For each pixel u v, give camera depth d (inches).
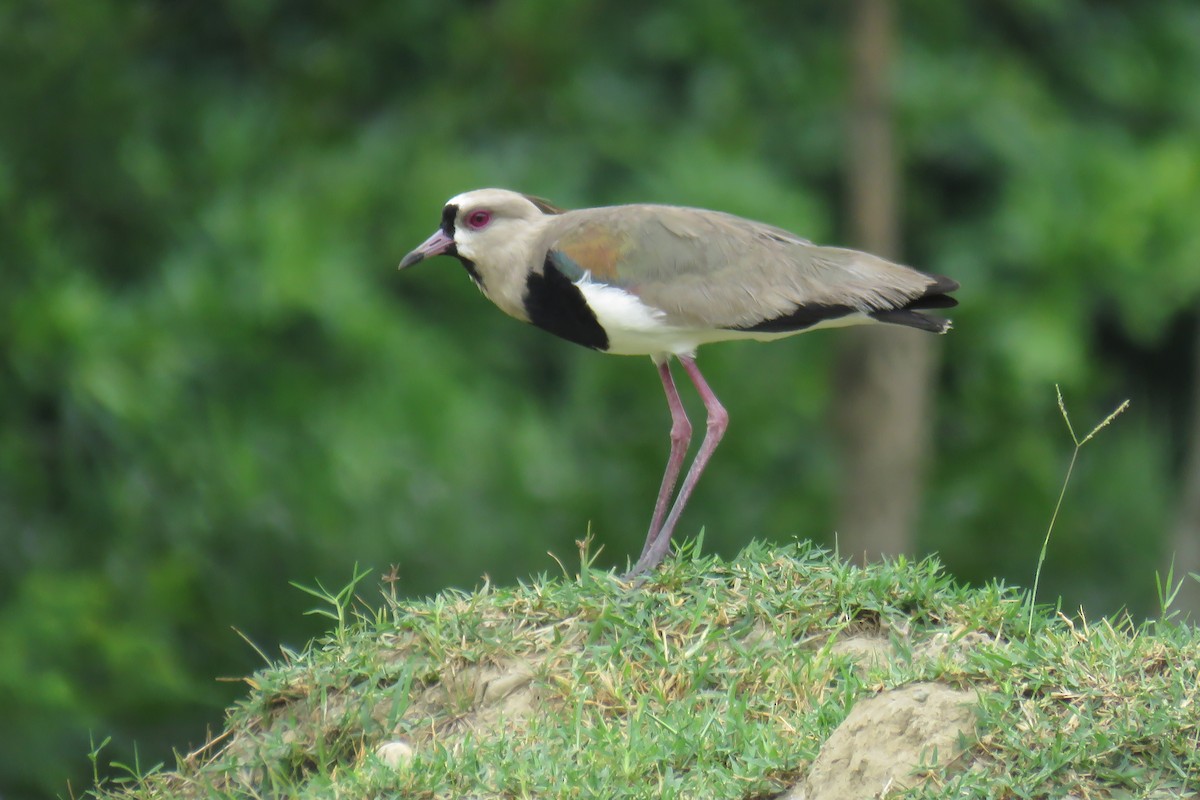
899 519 667.4
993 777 236.7
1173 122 826.8
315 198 703.7
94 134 662.5
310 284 650.2
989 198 794.2
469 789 255.3
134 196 677.3
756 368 736.3
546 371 768.3
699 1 761.0
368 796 254.8
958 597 289.3
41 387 602.9
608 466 721.6
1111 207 753.6
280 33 776.3
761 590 296.2
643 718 270.5
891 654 279.9
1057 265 760.3
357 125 767.7
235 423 633.0
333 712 286.2
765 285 326.0
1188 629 268.5
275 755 280.2
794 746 253.9
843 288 325.7
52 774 548.4
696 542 308.8
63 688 549.0
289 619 624.4
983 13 824.9
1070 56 820.6
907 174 794.2
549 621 297.6
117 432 603.8
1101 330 888.3
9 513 599.5
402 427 659.4
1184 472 896.3
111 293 663.8
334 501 633.0
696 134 746.2
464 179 712.4
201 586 613.3
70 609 567.5
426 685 287.9
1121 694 247.3
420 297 733.9
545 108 754.8
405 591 644.1
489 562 660.7
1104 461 797.9
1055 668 253.4
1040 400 772.0
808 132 772.0
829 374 723.4
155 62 757.3
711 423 333.7
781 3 794.8
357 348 662.5
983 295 759.7
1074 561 770.8
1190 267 755.4
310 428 643.5
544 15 750.5
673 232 330.3
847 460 671.8
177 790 283.0
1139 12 839.1
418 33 772.6
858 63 661.3
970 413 777.6
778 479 752.3
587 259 331.3
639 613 293.6
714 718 266.8
